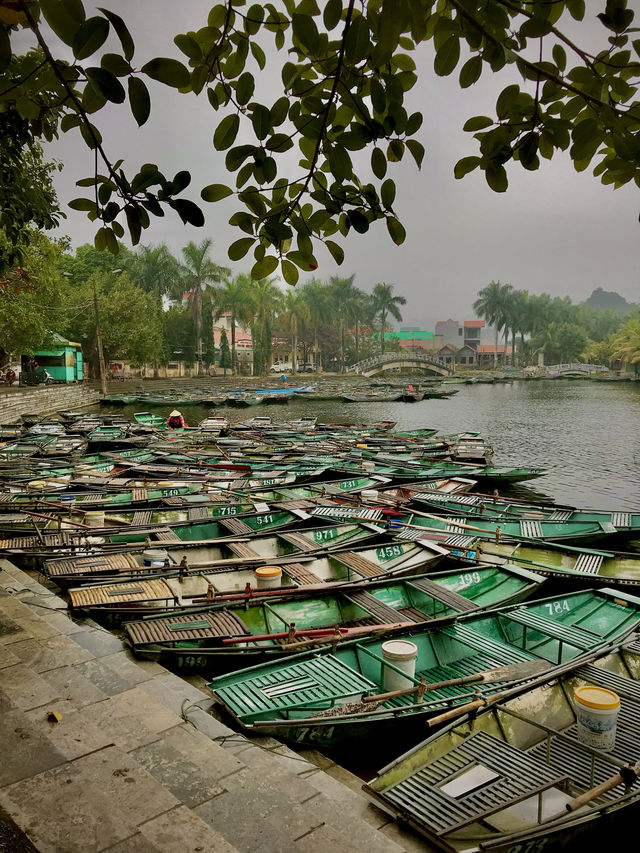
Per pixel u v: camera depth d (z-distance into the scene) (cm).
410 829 497
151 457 2156
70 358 4766
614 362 9969
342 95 280
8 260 838
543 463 2489
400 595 992
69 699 529
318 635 795
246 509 1464
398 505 1536
